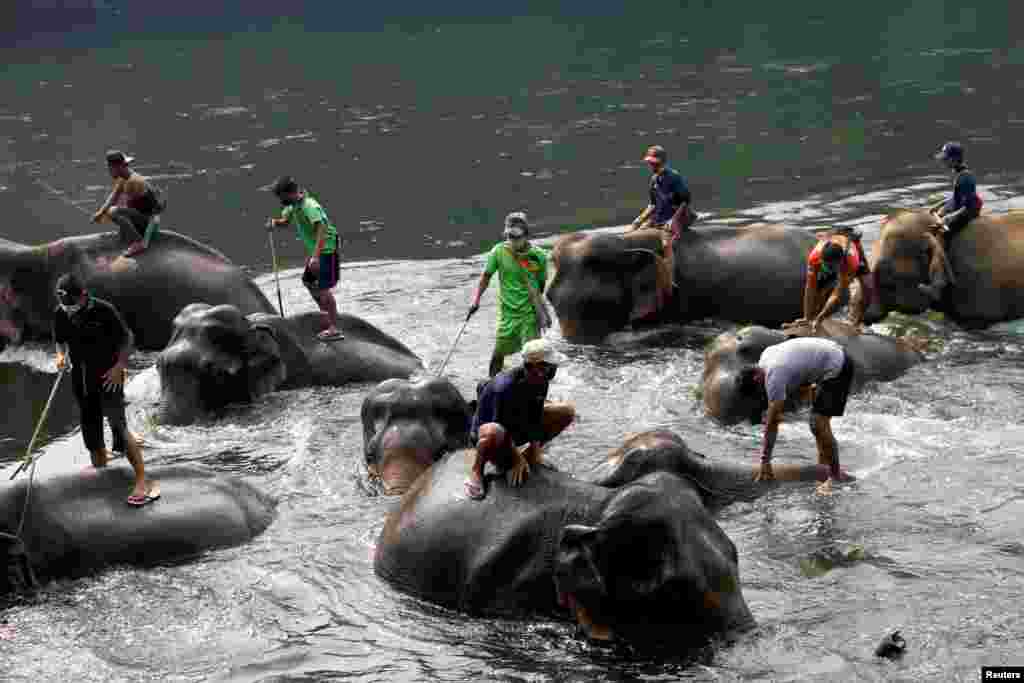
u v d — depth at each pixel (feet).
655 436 66.18
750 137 180.65
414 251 126.93
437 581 56.65
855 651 50.57
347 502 67.41
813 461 69.51
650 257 96.27
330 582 58.70
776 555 59.06
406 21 374.84
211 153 188.85
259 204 153.48
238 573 59.72
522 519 55.67
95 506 61.26
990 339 92.12
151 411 82.48
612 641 52.70
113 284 96.73
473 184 160.25
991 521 61.05
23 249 99.76
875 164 156.87
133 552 60.59
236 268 100.22
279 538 63.36
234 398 81.97
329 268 87.35
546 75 255.50
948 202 98.07
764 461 65.62
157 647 53.72
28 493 59.72
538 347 55.57
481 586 55.31
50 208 155.74
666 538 52.16
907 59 250.98
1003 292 94.38
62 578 59.41
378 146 190.29
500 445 56.34
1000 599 53.93
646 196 148.36
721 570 52.75
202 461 73.61
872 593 55.01
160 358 82.02
